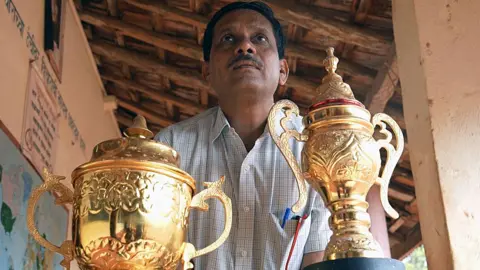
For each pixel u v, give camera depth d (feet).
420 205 3.62
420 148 3.65
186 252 3.00
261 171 4.08
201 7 9.93
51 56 9.01
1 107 6.77
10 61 7.17
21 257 7.29
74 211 2.92
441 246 3.31
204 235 3.95
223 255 3.86
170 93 13.37
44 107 8.73
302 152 3.16
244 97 4.20
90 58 12.63
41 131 8.50
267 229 3.88
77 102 11.40
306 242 3.95
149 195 2.81
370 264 2.68
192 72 11.98
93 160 2.90
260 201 3.99
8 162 6.77
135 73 13.20
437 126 3.51
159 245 2.81
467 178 3.38
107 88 14.58
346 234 2.90
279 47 4.81
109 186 2.81
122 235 2.74
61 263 3.01
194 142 4.39
